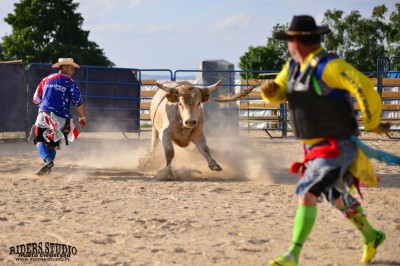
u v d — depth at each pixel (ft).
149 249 21.74
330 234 23.62
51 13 236.22
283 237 23.30
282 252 21.24
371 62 217.77
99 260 20.48
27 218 26.94
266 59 216.74
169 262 20.07
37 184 36.58
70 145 66.54
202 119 40.27
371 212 27.73
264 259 20.36
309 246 21.89
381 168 44.62
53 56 225.76
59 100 40.06
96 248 21.99
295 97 18.17
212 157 44.32
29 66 71.87
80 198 31.71
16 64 70.69
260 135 82.99
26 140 71.77
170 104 39.93
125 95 76.74
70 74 41.09
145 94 85.40
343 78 17.20
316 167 17.78
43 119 40.01
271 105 84.79
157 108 42.68
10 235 23.95
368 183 18.38
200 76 85.92
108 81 76.07
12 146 65.87
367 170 18.24
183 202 30.42
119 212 28.04
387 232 23.97
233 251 21.38
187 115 37.63
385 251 21.20
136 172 42.83
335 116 17.75
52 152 40.68
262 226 25.12
